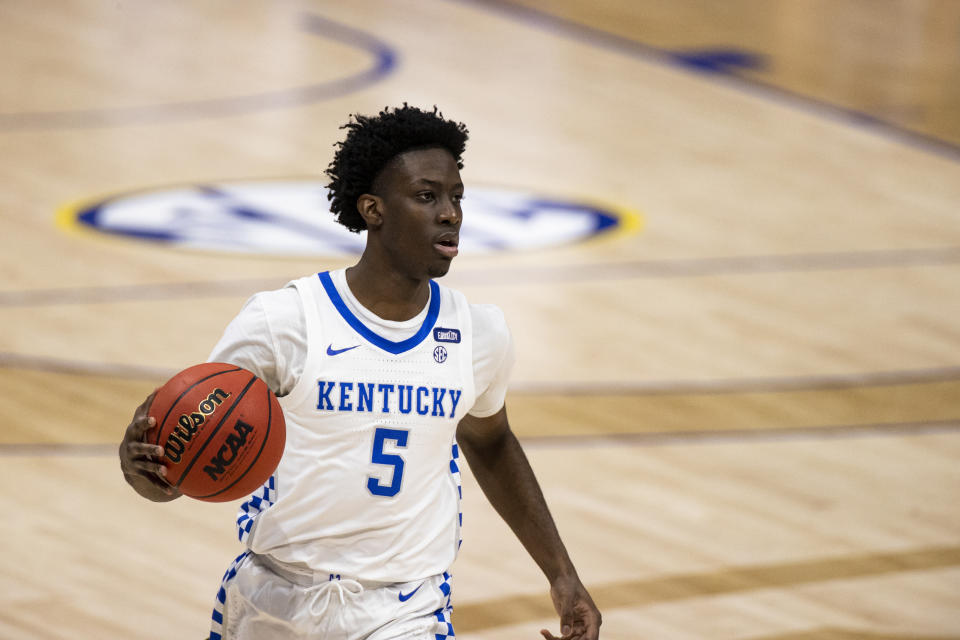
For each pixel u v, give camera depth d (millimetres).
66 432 14258
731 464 14383
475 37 35594
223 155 25875
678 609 11078
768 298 20078
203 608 10742
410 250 6086
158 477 5930
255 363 6164
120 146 26062
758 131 29641
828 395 16516
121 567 11375
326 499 6141
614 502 13281
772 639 10602
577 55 34594
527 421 15250
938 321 19453
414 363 6215
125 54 32438
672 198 24984
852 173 27125
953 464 14641
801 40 37781
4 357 16219
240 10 36844
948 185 26734
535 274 20594
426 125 6105
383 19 36688
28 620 10305
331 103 29609
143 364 16328
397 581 6277
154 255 20422
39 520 12219
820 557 12273
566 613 6754
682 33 37594
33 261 19922
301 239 21469
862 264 21938
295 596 6262
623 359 17406
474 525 12609
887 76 34812
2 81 29812
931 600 11469
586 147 27781
